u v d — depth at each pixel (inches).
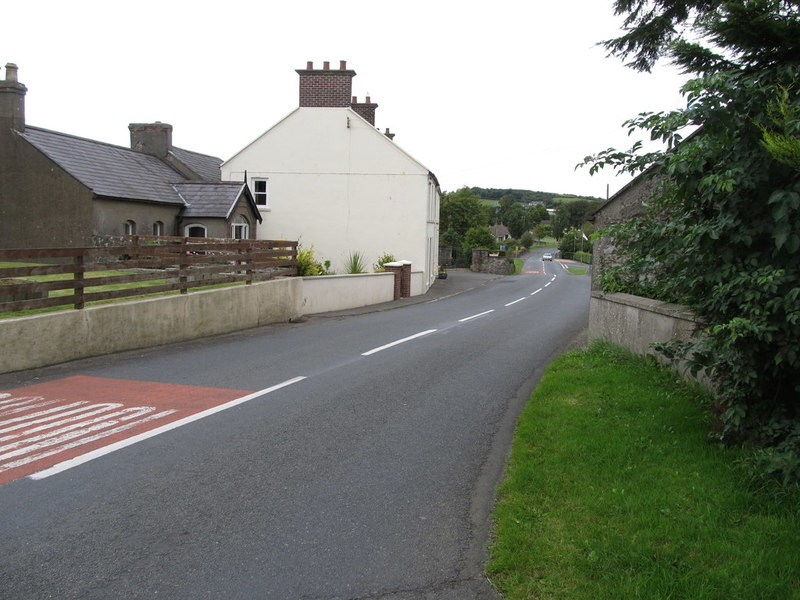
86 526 163.0
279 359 402.0
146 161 1105.4
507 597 132.3
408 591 135.6
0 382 313.1
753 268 183.6
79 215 854.5
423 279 1192.8
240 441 234.7
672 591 125.0
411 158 1173.7
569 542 150.3
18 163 863.7
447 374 369.1
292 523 167.6
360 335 530.3
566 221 5772.6
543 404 276.2
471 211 3464.6
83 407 274.5
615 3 430.3
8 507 173.3
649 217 241.3
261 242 585.9
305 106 1182.3
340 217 1187.9
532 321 689.6
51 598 130.3
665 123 190.2
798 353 173.5
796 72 181.8
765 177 176.9
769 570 130.8
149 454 217.9
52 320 354.6
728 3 194.1
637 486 177.8
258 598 132.3
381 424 262.5
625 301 382.6
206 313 487.2
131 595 132.1
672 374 304.0
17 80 860.0
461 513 175.8
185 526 164.2
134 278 424.8
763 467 170.6
